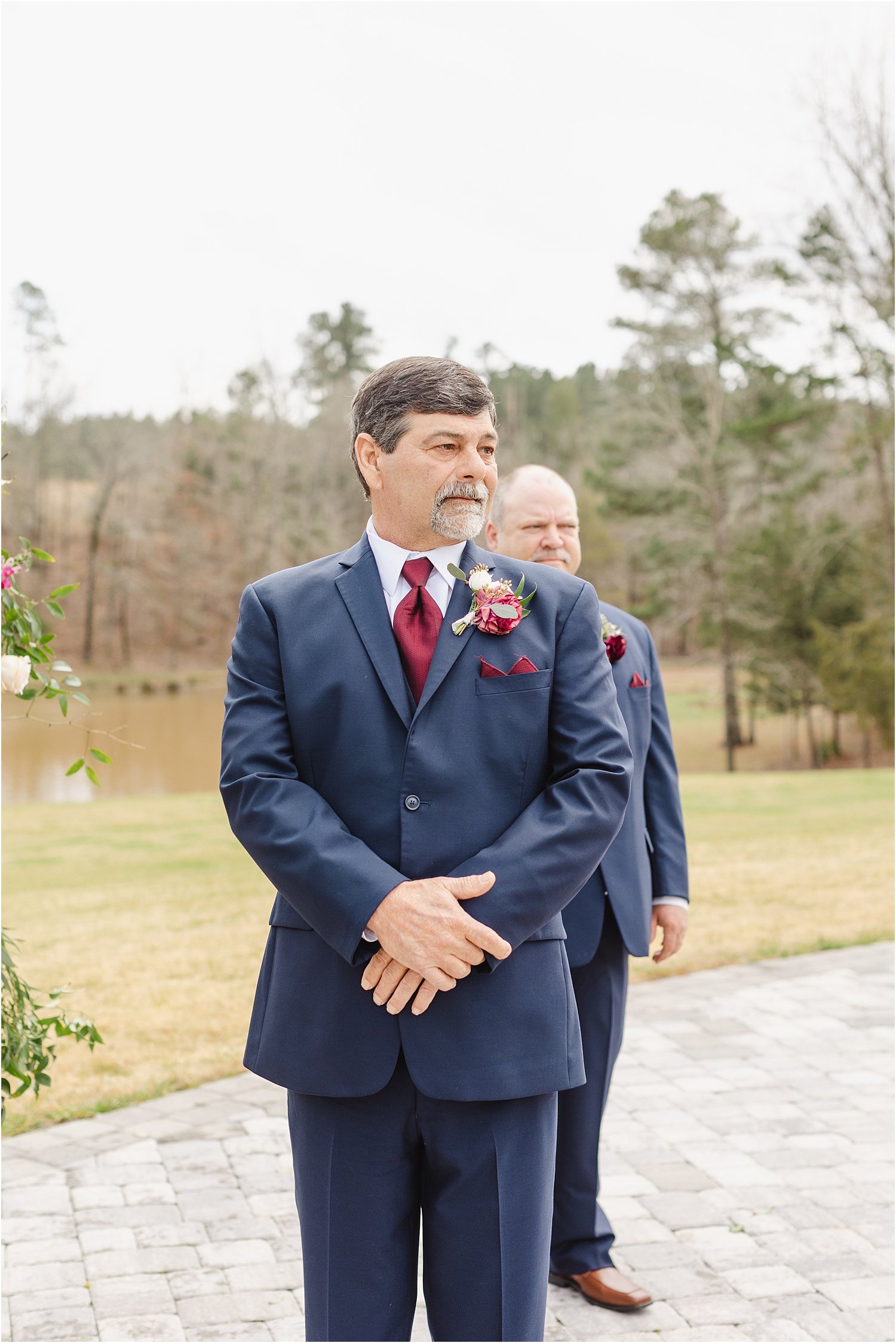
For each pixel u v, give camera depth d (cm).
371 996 173
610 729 181
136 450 4644
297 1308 264
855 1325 254
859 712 2530
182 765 2372
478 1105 171
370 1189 174
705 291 2730
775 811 1231
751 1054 445
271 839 167
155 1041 475
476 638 183
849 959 590
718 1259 285
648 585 3044
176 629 4766
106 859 974
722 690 2961
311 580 189
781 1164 342
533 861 166
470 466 176
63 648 4675
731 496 2847
